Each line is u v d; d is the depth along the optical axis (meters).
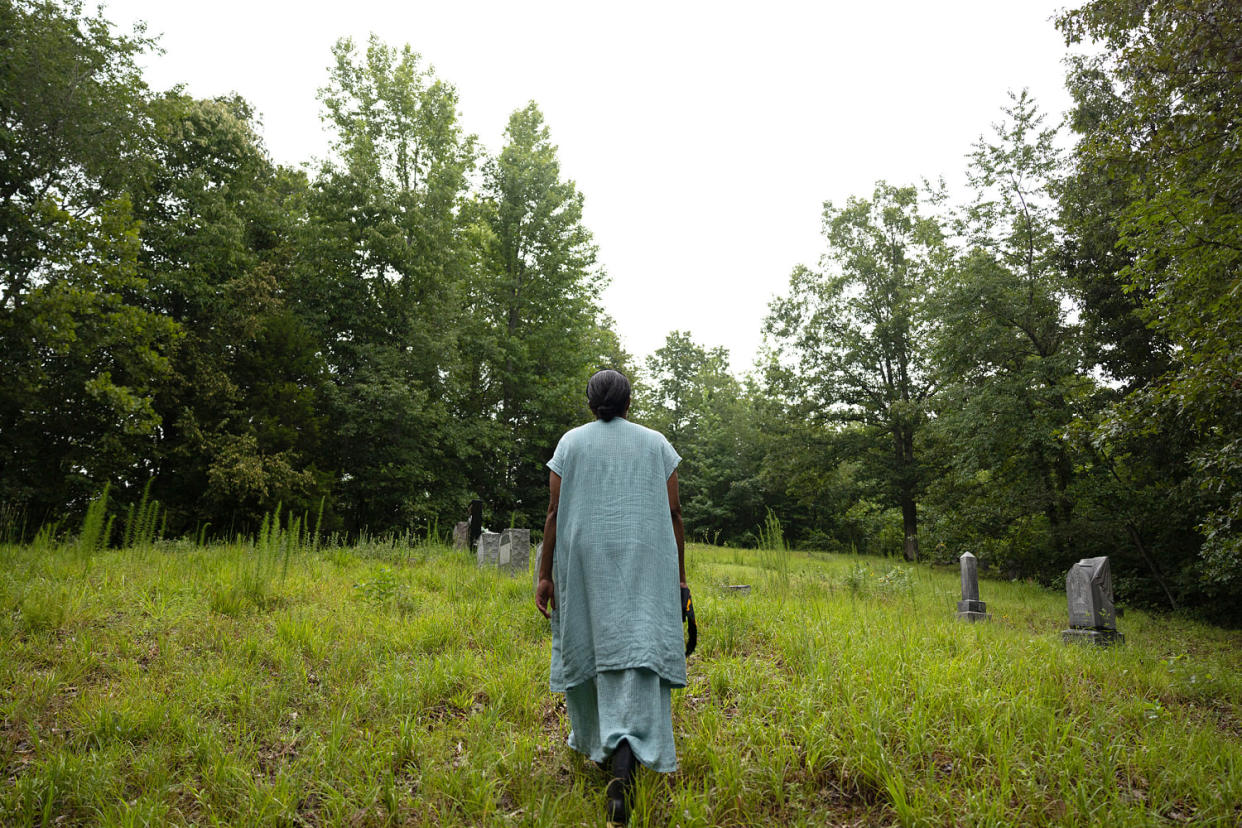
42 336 16.62
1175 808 2.84
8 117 18.23
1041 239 19.70
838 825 2.69
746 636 5.73
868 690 3.87
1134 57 9.27
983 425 19.77
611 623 2.65
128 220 18.14
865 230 32.47
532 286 30.48
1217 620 14.16
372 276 26.81
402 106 27.38
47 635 4.77
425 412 24.81
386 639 5.07
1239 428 8.76
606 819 2.49
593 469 2.87
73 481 18.84
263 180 27.56
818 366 32.75
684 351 54.28
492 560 11.41
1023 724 3.49
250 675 4.14
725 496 46.00
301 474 21.66
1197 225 8.68
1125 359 17.89
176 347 20.36
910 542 30.55
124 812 2.55
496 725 3.50
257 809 2.61
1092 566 8.77
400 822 2.62
